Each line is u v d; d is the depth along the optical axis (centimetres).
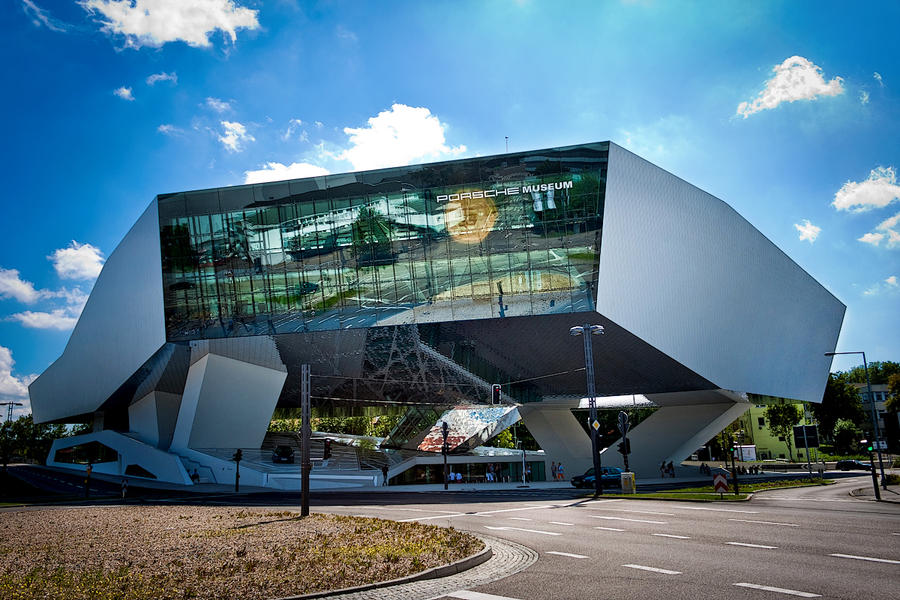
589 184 4078
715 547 1254
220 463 4662
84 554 1288
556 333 4369
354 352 4706
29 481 4997
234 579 1000
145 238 4878
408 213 4303
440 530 1565
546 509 2383
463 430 5750
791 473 6022
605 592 869
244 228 4488
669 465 5366
